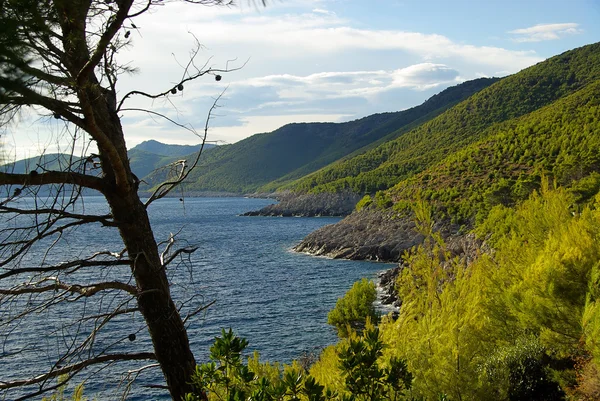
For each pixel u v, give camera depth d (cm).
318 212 16850
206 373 443
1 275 388
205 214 18488
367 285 3100
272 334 3566
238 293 4847
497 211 2459
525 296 1045
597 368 876
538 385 1055
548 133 8519
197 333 3462
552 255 1098
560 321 1012
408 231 7325
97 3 399
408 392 710
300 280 5603
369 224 8200
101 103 462
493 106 17525
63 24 351
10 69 260
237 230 11938
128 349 2559
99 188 455
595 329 848
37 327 2342
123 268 3300
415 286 998
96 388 2194
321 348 3238
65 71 372
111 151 425
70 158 387
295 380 420
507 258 1384
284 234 10988
